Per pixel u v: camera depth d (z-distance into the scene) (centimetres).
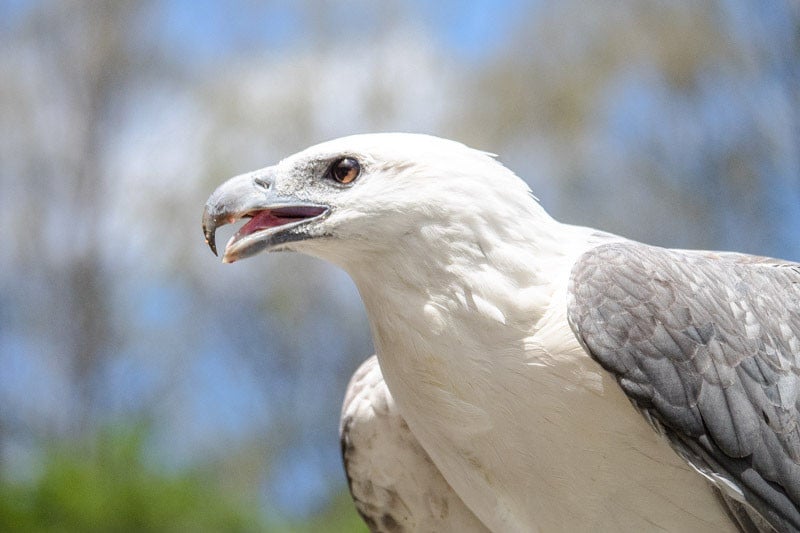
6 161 2048
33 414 1903
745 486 469
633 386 462
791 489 473
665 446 480
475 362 490
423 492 577
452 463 517
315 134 1817
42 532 902
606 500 493
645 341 467
